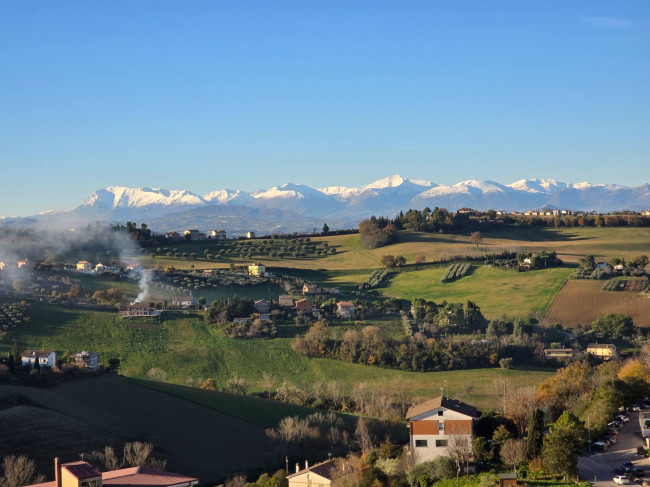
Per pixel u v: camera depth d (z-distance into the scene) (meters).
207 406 169.75
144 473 111.44
